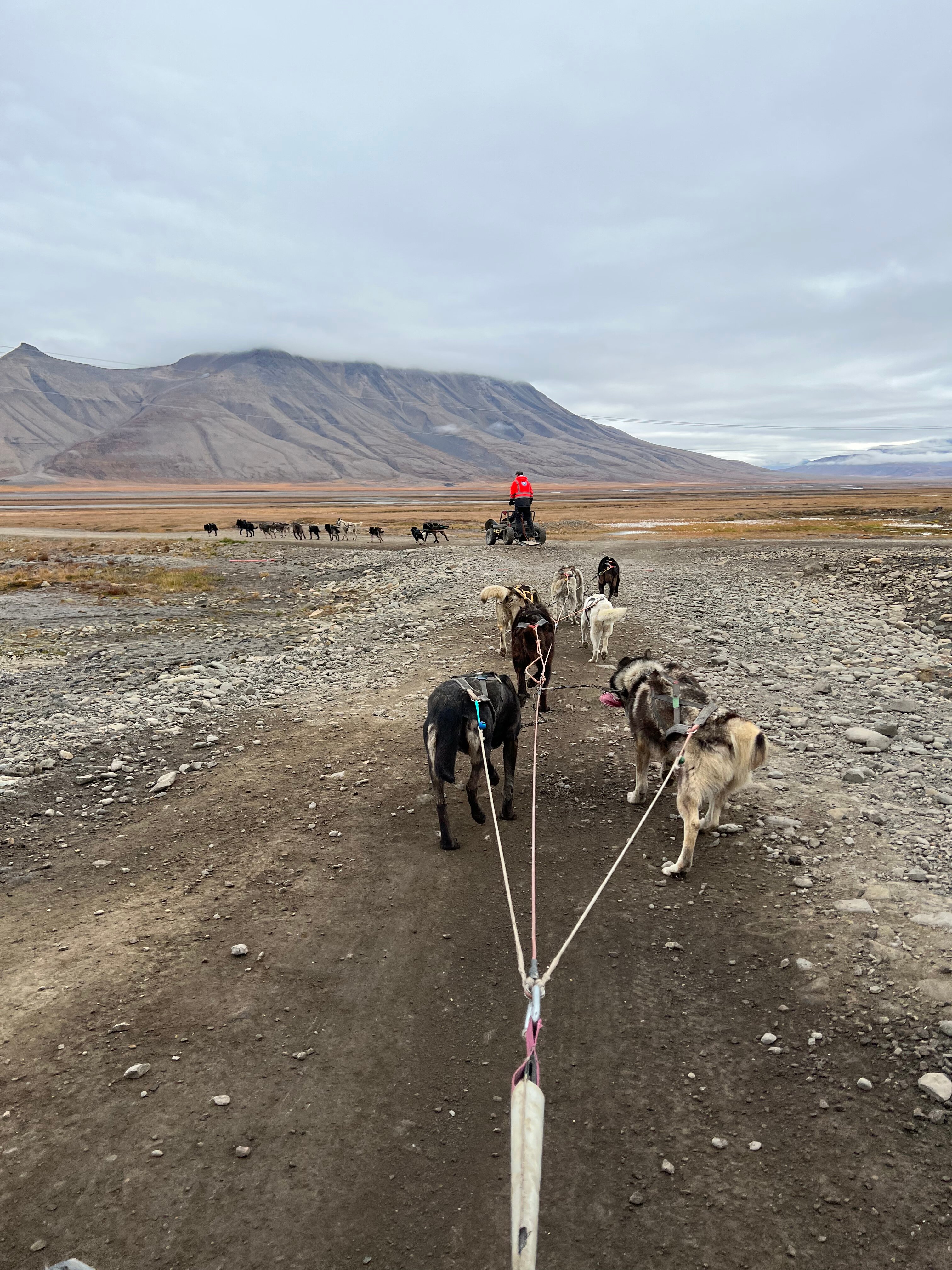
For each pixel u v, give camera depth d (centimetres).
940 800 751
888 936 527
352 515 8512
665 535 4416
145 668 1434
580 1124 393
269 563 3597
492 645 1453
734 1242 327
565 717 1038
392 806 777
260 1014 479
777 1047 439
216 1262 322
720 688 1159
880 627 1716
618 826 720
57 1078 425
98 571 3297
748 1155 371
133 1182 360
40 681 1359
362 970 523
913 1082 408
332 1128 393
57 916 596
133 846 712
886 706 1063
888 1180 352
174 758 933
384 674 1312
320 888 627
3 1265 318
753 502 10781
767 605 1972
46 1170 367
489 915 582
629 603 1964
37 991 502
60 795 827
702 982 501
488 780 646
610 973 513
